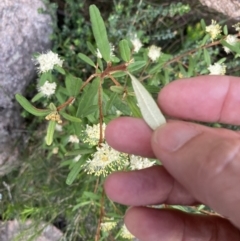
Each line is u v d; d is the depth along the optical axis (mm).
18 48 156
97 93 114
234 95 90
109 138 85
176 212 93
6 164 178
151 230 91
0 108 161
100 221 124
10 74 157
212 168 62
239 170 61
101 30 104
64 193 171
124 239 159
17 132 174
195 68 158
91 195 141
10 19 151
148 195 91
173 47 185
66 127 155
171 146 69
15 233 179
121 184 89
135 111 103
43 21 162
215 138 66
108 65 107
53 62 127
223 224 95
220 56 188
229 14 169
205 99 90
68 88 123
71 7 167
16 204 174
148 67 157
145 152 85
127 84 128
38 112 111
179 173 69
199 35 174
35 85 170
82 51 170
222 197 61
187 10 162
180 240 93
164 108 91
